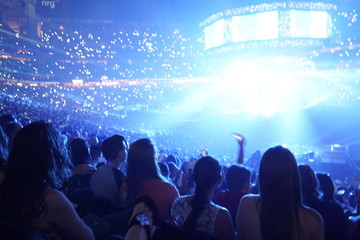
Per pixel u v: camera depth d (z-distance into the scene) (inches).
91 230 92.7
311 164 669.9
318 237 90.5
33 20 1625.2
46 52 1691.7
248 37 1069.1
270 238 89.5
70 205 88.0
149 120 1353.3
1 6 1542.8
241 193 144.4
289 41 1045.2
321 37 1042.7
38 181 84.4
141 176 128.6
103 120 1155.9
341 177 637.3
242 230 102.1
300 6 1008.2
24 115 742.5
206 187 113.6
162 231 87.8
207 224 110.8
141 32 1841.8
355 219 131.4
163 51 1775.3
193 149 927.0
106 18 1834.4
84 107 1444.4
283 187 90.0
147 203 67.9
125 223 110.3
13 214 82.0
